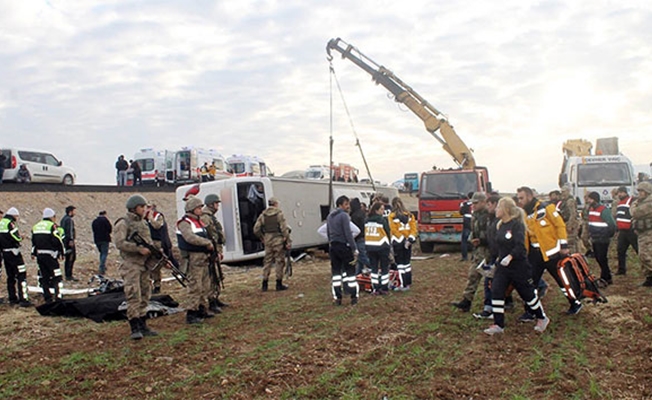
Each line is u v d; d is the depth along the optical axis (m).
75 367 5.86
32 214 22.44
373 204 9.73
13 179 24.56
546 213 7.27
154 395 5.04
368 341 6.62
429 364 5.69
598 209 9.59
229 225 15.73
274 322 7.80
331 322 7.64
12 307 9.59
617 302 7.91
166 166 35.06
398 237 10.05
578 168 17.81
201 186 16.09
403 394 4.92
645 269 9.02
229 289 11.20
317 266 15.60
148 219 11.16
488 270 7.22
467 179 17.06
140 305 7.05
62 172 26.97
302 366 5.75
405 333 6.91
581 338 6.34
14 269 9.73
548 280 10.58
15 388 5.29
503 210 6.56
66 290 11.90
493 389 4.98
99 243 14.66
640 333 6.39
